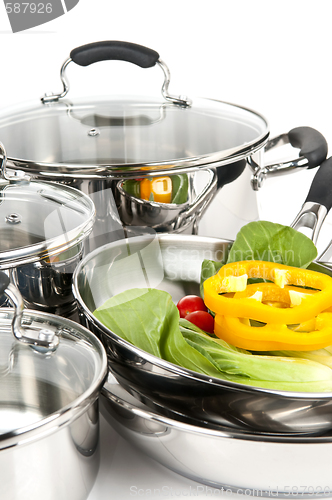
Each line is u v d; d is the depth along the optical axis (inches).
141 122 30.4
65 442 14.7
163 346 18.8
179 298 24.9
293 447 15.2
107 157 26.5
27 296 20.7
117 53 30.9
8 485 13.8
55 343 17.3
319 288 22.5
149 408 17.5
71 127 29.7
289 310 20.5
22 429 13.3
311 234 27.3
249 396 15.2
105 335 17.2
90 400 14.8
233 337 21.1
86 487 16.1
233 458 16.0
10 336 18.0
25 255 18.4
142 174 23.2
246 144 26.0
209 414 16.5
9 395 17.5
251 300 21.1
